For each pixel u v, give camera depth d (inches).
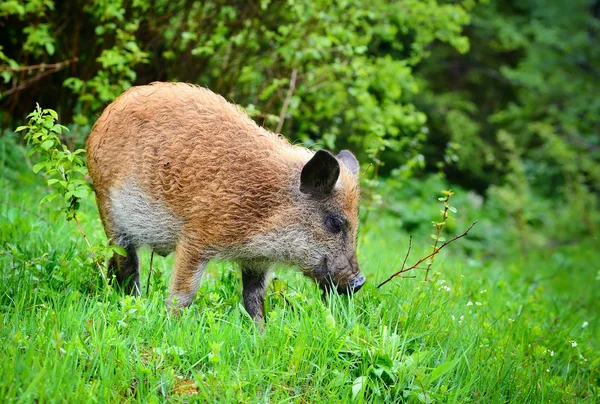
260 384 174.2
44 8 330.3
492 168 776.3
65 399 153.4
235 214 208.5
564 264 574.6
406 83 419.2
